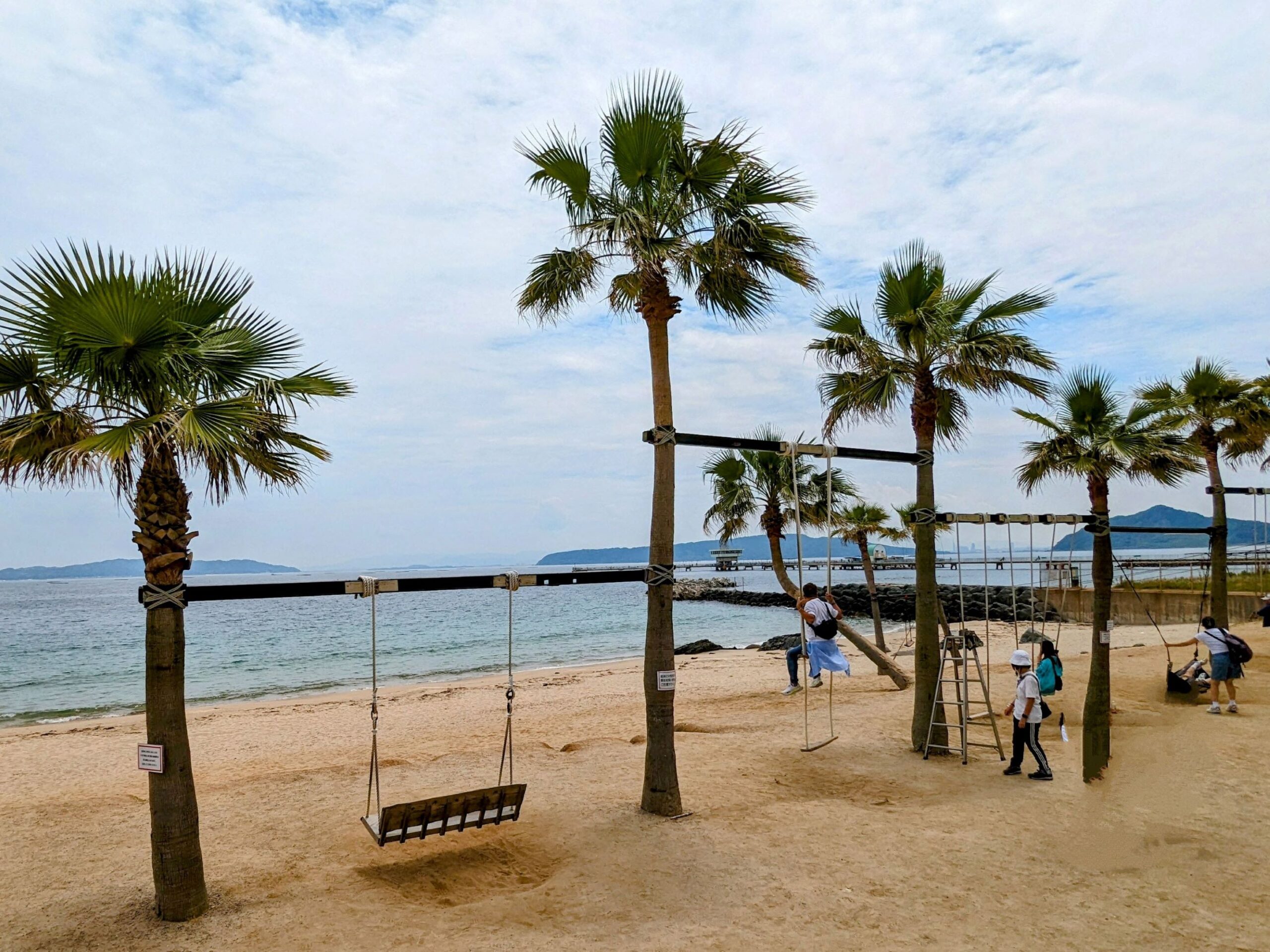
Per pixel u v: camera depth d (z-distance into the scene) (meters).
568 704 18.86
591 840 7.49
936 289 11.23
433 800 6.53
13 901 6.36
